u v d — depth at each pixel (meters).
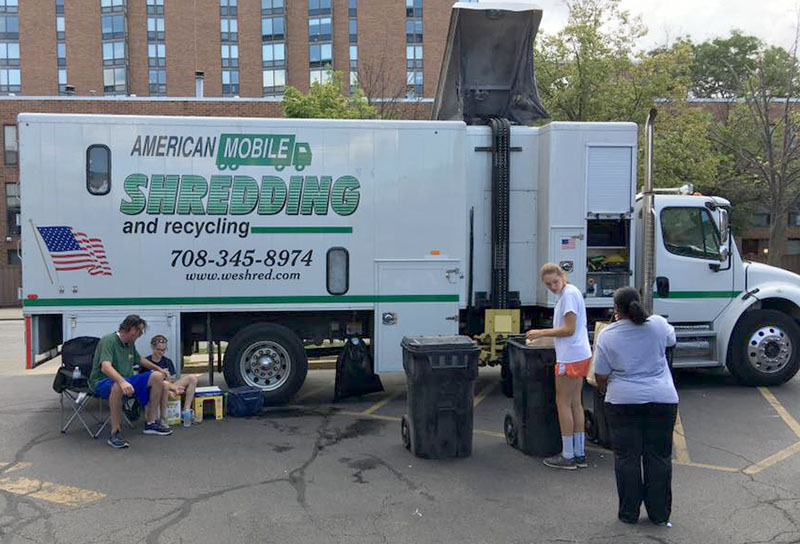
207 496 5.14
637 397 4.47
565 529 4.55
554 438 6.09
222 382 9.73
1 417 7.64
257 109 28.28
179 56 56.16
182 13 56.16
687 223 8.93
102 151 7.46
